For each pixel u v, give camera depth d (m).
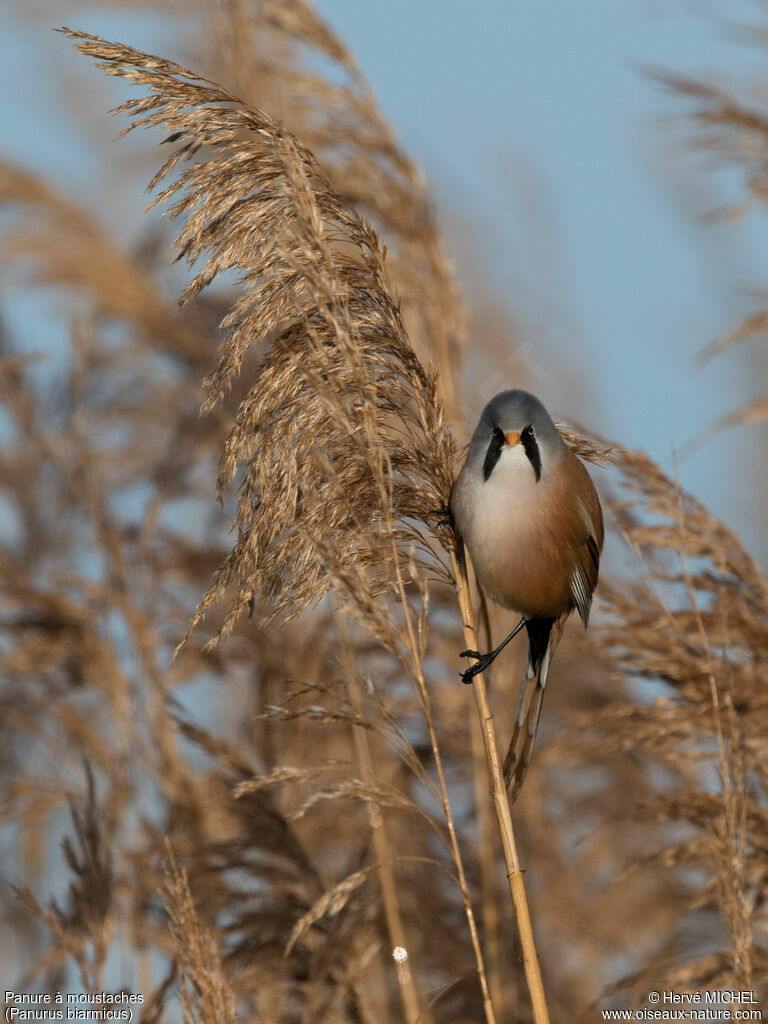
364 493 7.23
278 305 7.04
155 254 14.45
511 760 8.55
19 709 13.53
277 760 11.89
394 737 7.04
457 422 10.52
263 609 7.27
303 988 10.00
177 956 7.50
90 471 14.08
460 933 11.16
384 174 11.07
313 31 11.25
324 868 11.85
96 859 9.55
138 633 12.60
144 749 12.23
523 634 12.34
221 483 7.15
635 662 9.66
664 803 9.46
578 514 8.23
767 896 8.81
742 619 9.59
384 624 6.74
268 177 7.02
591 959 12.59
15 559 14.13
